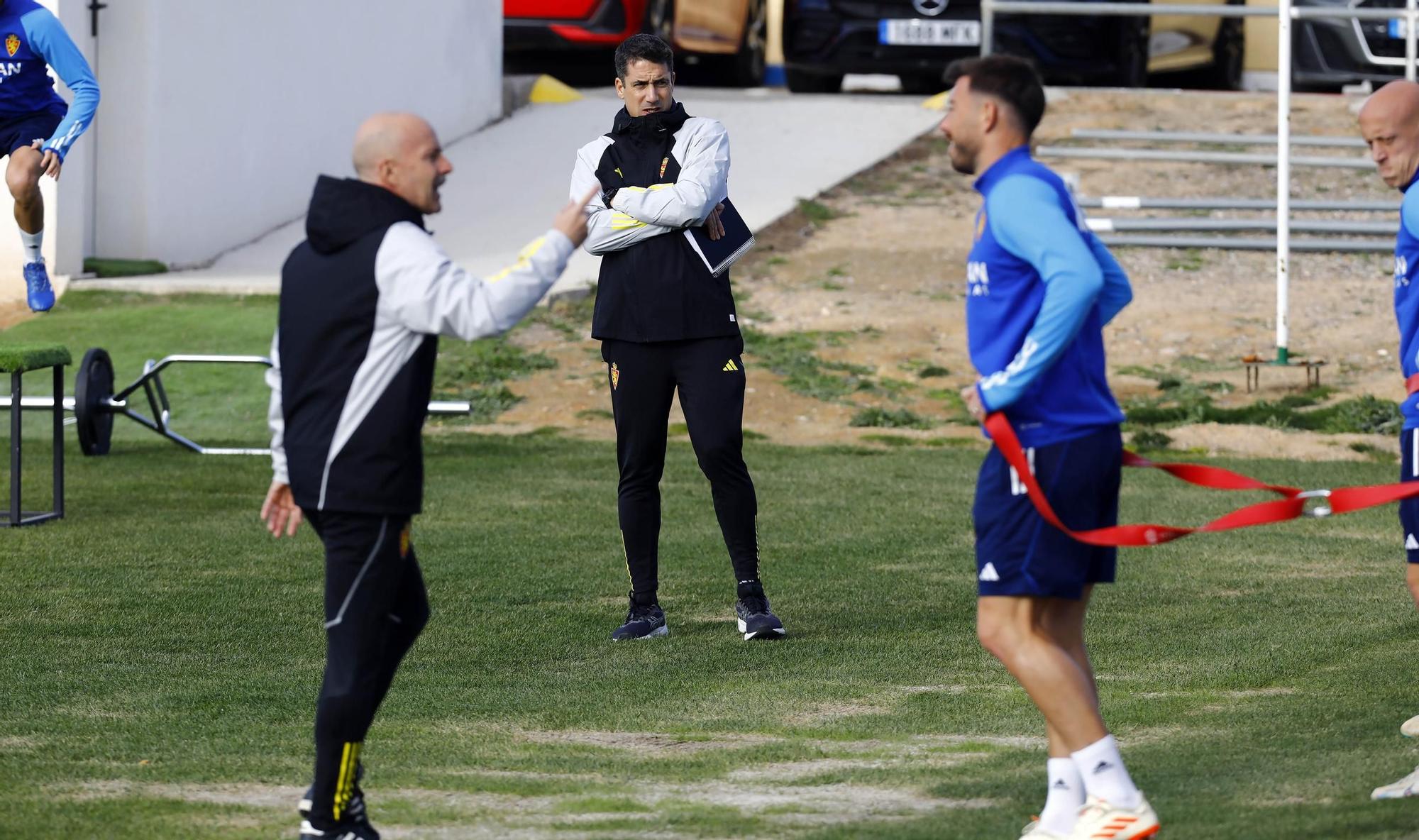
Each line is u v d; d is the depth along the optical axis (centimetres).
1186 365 4691
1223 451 4022
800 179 6244
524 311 1288
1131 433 4116
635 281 2250
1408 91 1656
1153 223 5419
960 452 4019
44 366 3008
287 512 1409
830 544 2961
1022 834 1366
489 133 6912
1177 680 2005
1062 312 1263
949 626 2358
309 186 6341
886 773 1612
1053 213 1292
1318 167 6075
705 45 7469
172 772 1630
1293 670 2038
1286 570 2730
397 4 6531
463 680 2053
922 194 6188
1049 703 1331
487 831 1412
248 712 1883
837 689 2005
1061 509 1329
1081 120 6581
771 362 4703
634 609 2319
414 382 1307
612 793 1548
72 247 5394
